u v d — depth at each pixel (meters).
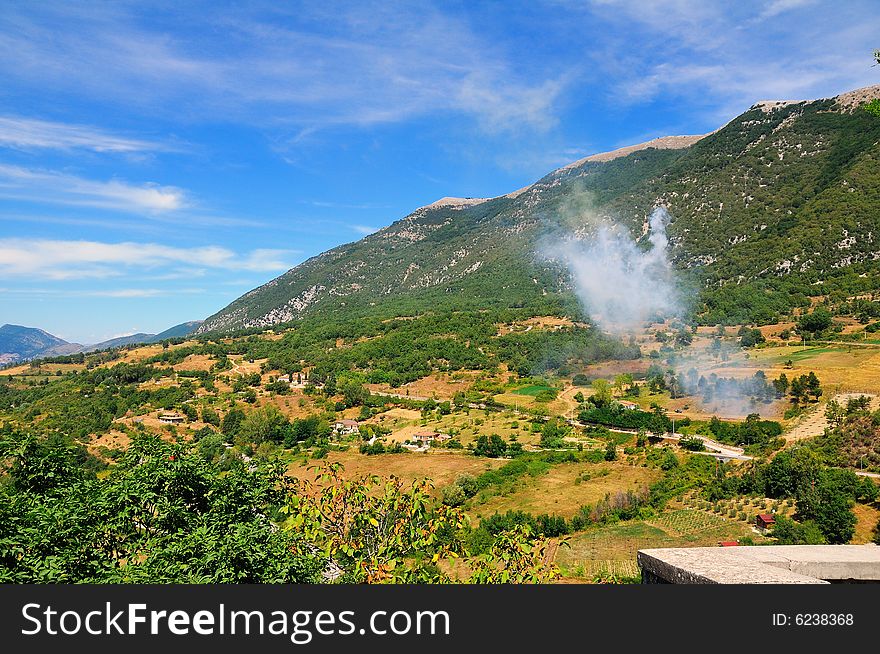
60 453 11.81
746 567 3.75
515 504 48.16
